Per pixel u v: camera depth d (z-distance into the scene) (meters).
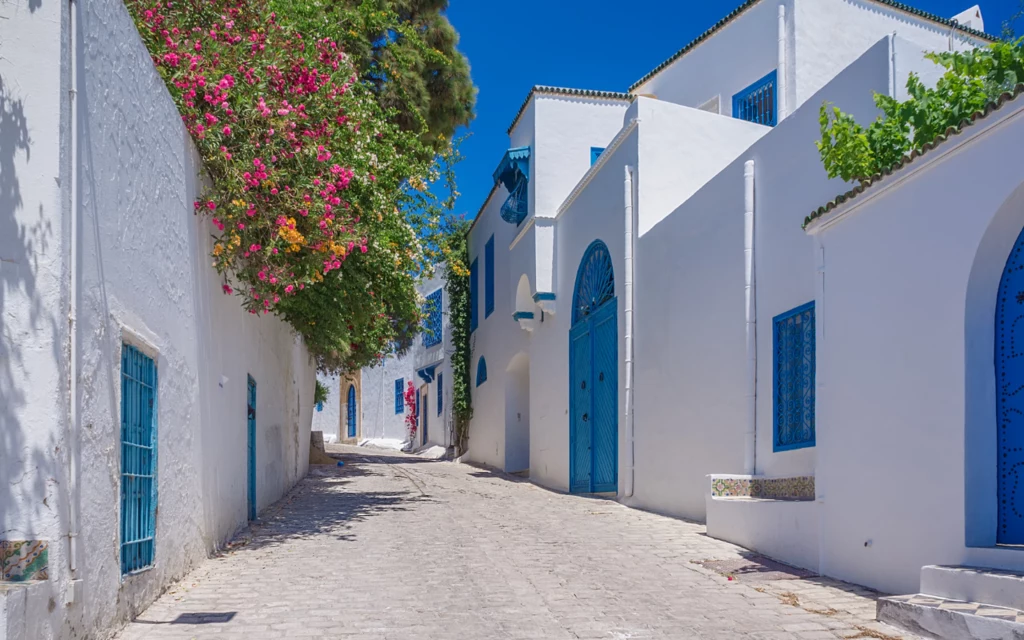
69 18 4.46
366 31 15.46
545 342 16.89
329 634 5.10
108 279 4.97
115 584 4.96
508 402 20.36
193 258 7.23
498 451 20.86
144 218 5.75
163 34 7.67
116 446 5.03
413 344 31.03
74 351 4.35
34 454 4.14
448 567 7.26
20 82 4.31
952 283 5.63
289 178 7.89
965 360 5.50
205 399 7.59
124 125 5.32
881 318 6.36
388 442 33.06
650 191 12.29
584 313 14.70
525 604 5.93
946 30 14.37
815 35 13.47
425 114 17.64
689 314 10.73
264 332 11.41
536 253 16.20
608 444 13.45
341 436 38.06
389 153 10.30
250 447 10.38
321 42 9.09
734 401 9.55
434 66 17.88
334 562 7.49
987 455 5.47
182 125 6.88
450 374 26.20
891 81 7.44
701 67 15.51
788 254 8.67
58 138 4.32
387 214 10.02
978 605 4.94
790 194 8.68
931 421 5.77
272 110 7.77
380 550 8.12
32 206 4.27
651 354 11.84
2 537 4.06
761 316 9.14
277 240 7.79
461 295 24.94
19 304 4.20
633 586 6.58
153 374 5.94
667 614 5.67
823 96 8.28
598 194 13.95
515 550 8.15
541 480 16.86
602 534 9.27
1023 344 5.36
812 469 8.09
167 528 6.24
